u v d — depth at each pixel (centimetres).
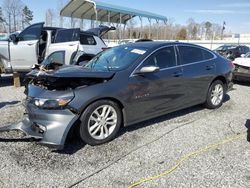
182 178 317
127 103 420
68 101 366
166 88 471
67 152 379
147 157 368
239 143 413
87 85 389
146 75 441
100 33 1073
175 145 406
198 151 385
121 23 1895
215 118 532
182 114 554
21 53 852
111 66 453
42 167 339
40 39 877
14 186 301
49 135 358
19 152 377
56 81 384
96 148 392
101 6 1435
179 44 517
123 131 457
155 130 464
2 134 437
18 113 552
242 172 329
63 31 902
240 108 606
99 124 399
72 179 315
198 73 529
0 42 851
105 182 310
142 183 308
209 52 579
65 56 866
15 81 844
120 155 372
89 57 859
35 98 382
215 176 321
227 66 604
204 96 560
